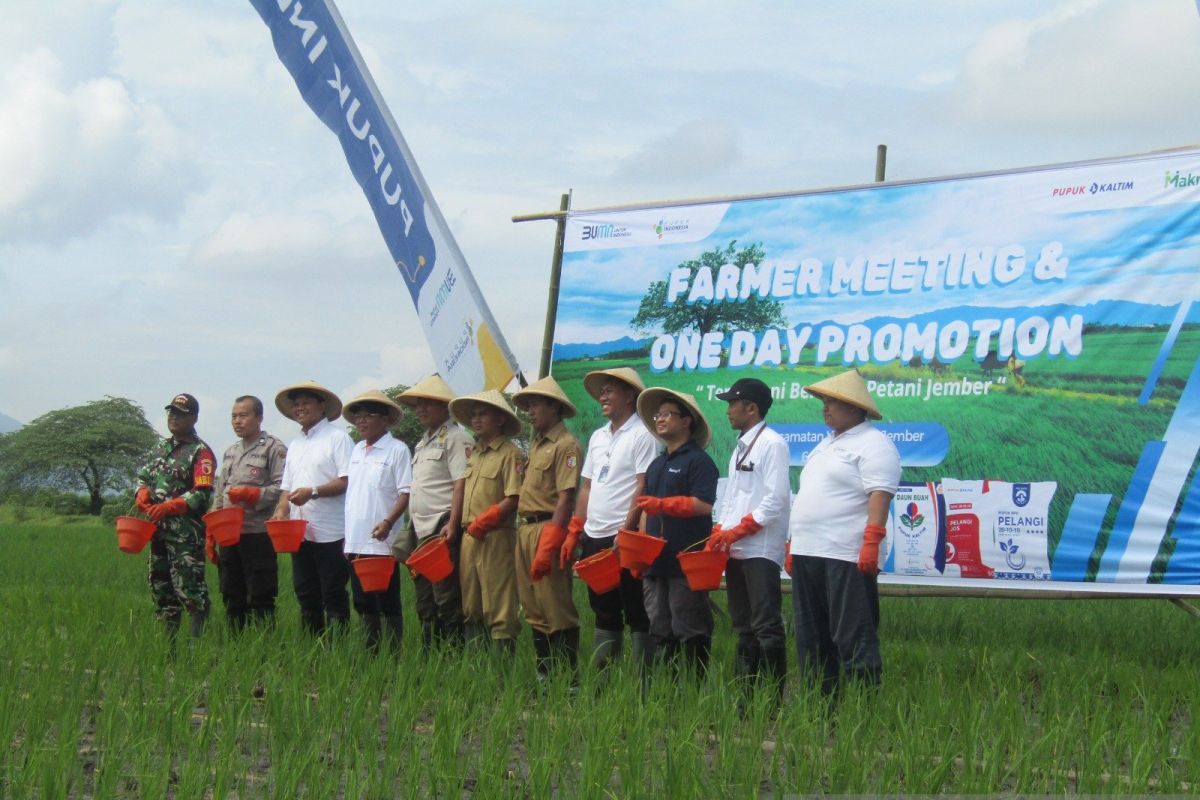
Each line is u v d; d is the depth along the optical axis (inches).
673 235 442.3
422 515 381.4
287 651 330.6
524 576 343.0
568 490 337.4
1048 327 383.6
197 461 382.0
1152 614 469.7
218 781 216.2
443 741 241.6
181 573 377.7
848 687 277.1
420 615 381.4
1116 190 377.4
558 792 226.1
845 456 299.4
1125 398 372.5
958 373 395.9
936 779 225.6
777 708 290.2
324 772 231.5
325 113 509.4
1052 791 224.1
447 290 467.5
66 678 308.3
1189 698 289.7
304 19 507.8
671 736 241.1
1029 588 382.3
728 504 313.6
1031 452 383.9
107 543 1045.2
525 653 343.6
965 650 361.7
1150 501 367.6
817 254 419.5
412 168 474.9
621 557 306.0
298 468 395.9
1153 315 370.0
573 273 457.1
